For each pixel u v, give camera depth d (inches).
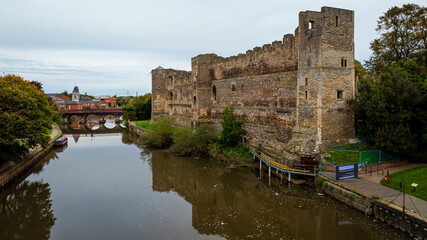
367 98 1235.2
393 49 1566.2
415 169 1110.4
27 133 1412.4
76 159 1905.8
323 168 1149.1
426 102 1151.6
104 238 843.4
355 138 1364.4
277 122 1576.0
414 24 1467.8
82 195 1208.2
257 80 1759.4
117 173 1537.9
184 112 2524.6
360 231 818.8
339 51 1328.7
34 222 968.9
